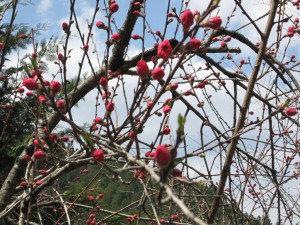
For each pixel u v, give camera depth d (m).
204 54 3.79
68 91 4.50
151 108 1.88
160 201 1.36
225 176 2.94
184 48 1.68
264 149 4.29
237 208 3.51
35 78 1.94
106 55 2.61
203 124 3.73
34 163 3.05
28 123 6.01
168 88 1.93
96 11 2.64
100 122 2.43
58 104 2.08
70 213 5.67
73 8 2.52
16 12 3.07
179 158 1.89
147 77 1.80
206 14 1.57
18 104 5.54
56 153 3.17
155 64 2.14
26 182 3.40
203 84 3.14
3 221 4.50
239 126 2.87
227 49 4.32
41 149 2.32
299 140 4.23
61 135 5.48
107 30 2.62
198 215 4.04
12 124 5.94
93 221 4.03
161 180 1.28
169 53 1.65
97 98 3.05
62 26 2.51
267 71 3.94
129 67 4.75
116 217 5.54
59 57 2.49
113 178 2.11
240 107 2.89
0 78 4.56
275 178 3.55
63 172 3.51
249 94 2.90
